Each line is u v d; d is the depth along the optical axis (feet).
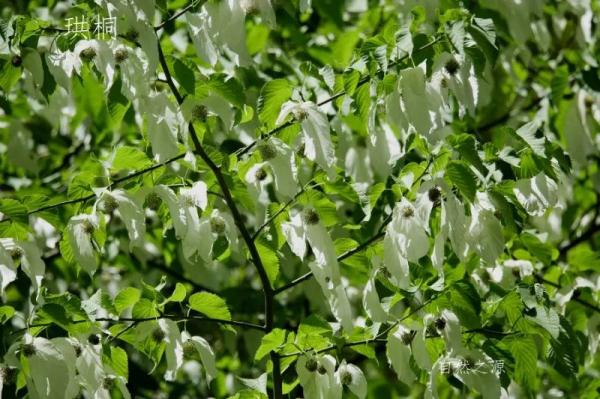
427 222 12.48
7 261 12.51
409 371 12.79
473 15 12.65
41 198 12.90
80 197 12.89
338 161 14.34
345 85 12.68
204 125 12.91
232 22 12.56
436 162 12.56
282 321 15.35
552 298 14.11
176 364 12.57
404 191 12.90
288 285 13.19
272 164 12.61
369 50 12.69
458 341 12.74
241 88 12.77
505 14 14.39
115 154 12.74
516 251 14.06
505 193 12.83
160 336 12.74
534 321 12.93
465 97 12.66
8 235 12.86
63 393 12.18
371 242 12.94
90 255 12.57
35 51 12.69
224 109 12.79
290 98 12.68
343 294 12.60
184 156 12.87
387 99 12.63
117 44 12.51
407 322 12.84
